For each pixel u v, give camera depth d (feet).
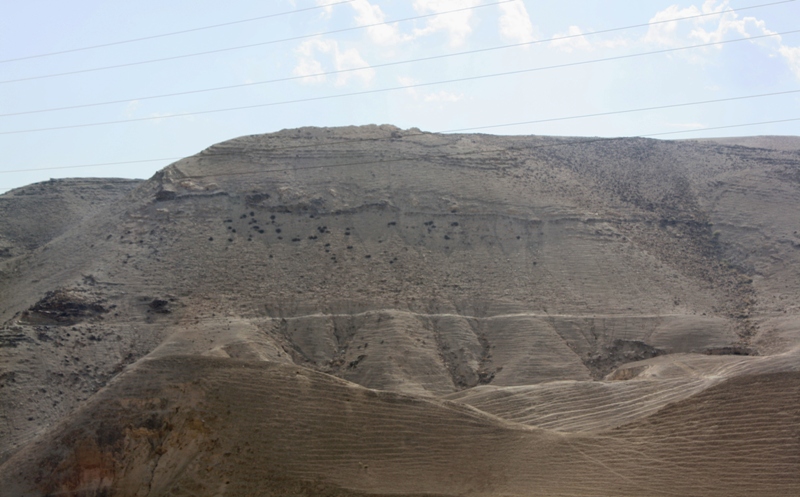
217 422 176.65
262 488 165.58
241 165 414.82
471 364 288.30
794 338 287.69
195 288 330.13
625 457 169.58
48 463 172.96
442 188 397.19
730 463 164.96
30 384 263.49
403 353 285.02
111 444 173.99
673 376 239.30
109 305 318.04
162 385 183.11
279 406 180.24
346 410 180.45
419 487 164.86
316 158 422.82
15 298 341.62
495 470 168.66
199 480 168.14
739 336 301.02
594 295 329.93
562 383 223.71
